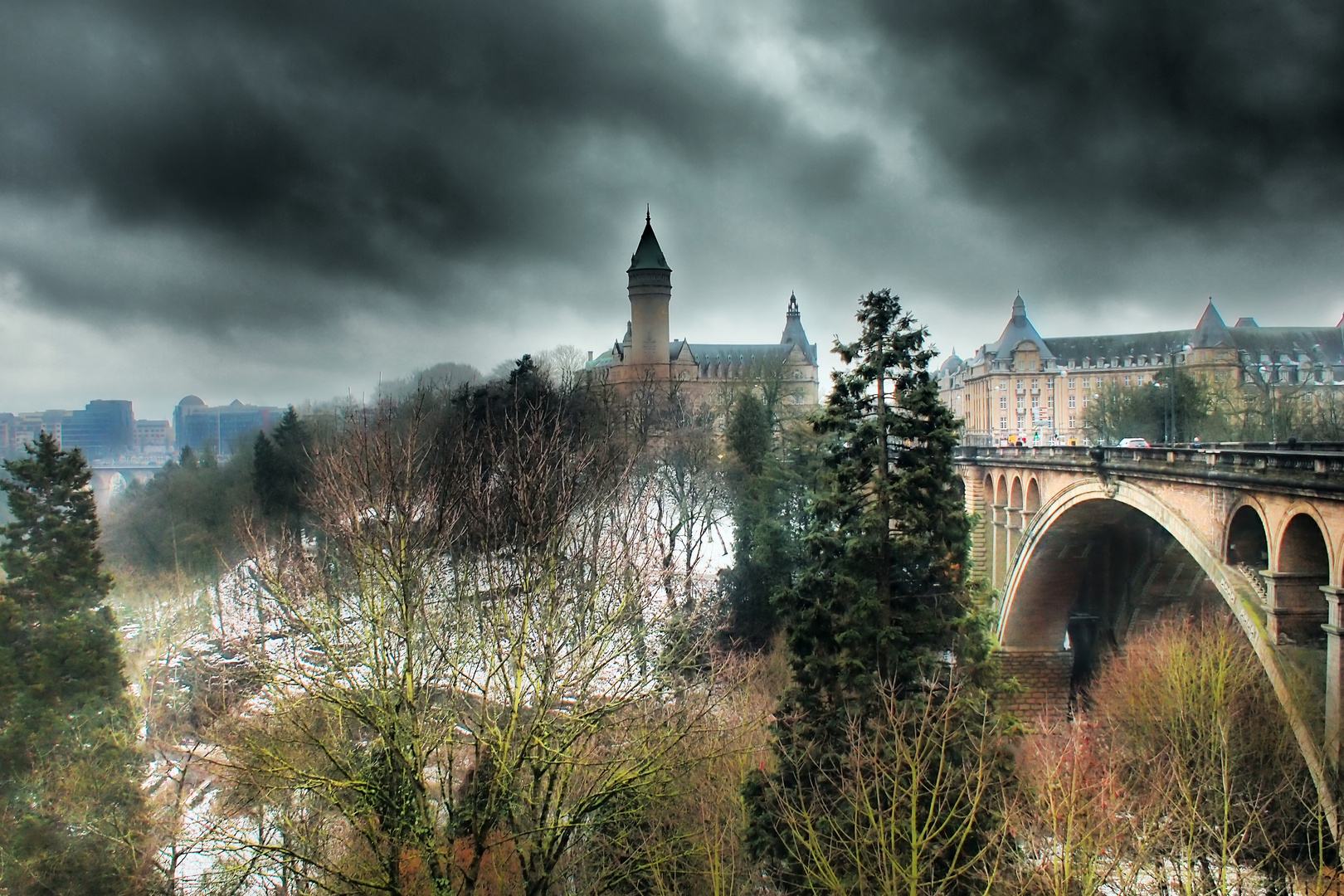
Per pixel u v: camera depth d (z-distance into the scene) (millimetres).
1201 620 49469
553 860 21594
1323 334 156750
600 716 22641
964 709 25859
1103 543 57031
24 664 37469
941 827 22281
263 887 26891
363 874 23219
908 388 29266
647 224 195250
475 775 23203
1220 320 156000
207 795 35250
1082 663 64688
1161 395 97812
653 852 25375
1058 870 23703
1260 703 43281
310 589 25656
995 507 65438
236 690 31234
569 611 28047
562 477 29078
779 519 63062
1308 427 90688
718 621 53375
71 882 29812
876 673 26078
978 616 28531
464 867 21750
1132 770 37688
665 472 73938
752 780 27734
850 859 25188
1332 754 30891
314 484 37562
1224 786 30375
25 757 34281
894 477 28500
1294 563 33688
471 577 27094
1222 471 37688
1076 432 147250
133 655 48500
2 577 46438
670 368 183000
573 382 108250
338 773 25219
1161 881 28297
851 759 24453
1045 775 29188
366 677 25109
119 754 34438
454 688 24031
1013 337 196125
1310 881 31109
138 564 72688
